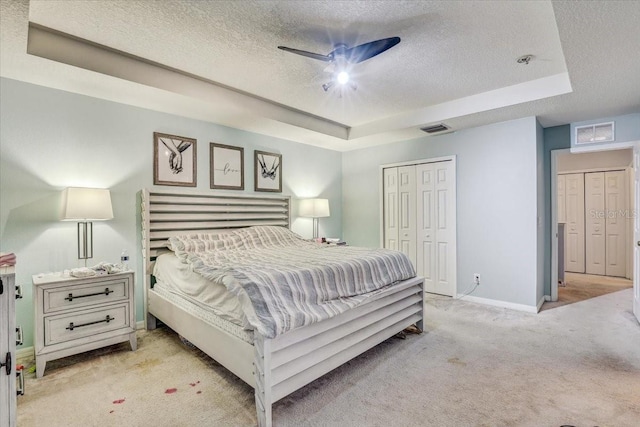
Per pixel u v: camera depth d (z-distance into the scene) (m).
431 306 3.91
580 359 2.48
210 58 2.62
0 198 2.52
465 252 4.21
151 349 2.71
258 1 1.91
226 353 2.04
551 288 4.14
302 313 1.91
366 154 5.27
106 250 3.04
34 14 2.02
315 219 5.09
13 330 1.25
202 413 1.85
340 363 2.20
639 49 2.16
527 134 3.69
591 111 3.47
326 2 1.92
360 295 2.41
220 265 2.39
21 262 2.60
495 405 1.90
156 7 1.96
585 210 5.95
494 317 3.50
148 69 2.70
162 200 3.35
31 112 2.65
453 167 4.30
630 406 1.87
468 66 2.78
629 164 5.48
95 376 2.27
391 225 4.99
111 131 3.07
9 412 1.23
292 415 1.83
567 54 2.23
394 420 1.78
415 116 3.95
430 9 1.99
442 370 2.33
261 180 4.32
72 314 2.41
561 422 1.74
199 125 3.71
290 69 2.81
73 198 2.58
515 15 2.05
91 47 2.42
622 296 4.34
